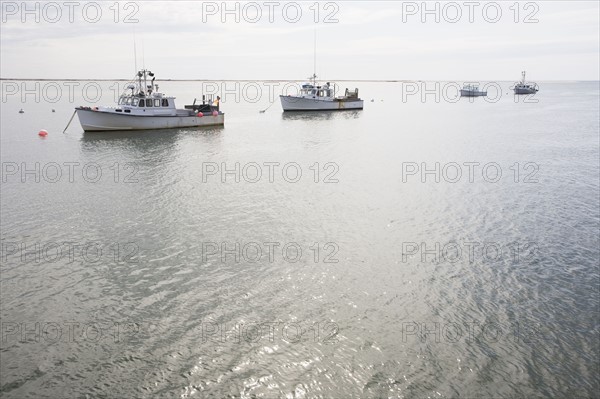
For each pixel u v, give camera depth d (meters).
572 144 45.19
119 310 13.34
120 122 50.12
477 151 42.00
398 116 83.25
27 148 41.62
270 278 15.54
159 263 16.59
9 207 23.16
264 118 78.75
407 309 13.67
